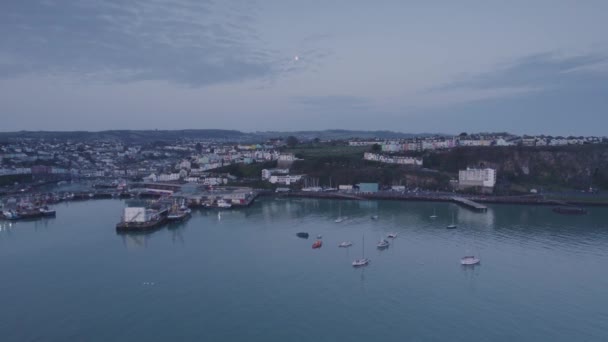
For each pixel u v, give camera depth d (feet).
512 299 317.01
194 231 552.00
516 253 424.87
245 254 433.89
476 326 278.67
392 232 517.96
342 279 358.43
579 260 401.29
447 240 476.54
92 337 271.08
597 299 316.19
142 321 289.74
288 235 513.45
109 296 330.75
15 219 645.92
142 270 388.78
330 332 272.51
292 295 327.06
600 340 262.26
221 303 315.37
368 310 301.63
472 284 344.69
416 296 323.37
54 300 325.01
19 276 378.12
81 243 495.41
